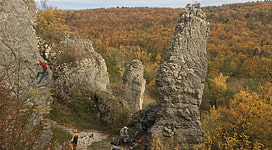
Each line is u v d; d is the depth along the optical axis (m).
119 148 9.94
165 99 9.46
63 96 15.80
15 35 9.32
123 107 15.38
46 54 17.34
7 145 4.91
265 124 15.24
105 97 15.95
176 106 9.40
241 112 16.14
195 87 9.67
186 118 9.20
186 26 10.22
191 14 10.42
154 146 8.31
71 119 13.75
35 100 8.80
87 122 14.37
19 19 10.14
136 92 22.41
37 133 6.02
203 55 10.40
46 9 26.95
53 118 12.62
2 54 7.88
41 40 18.12
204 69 10.29
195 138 8.98
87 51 21.08
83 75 17.78
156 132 8.94
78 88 16.80
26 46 10.07
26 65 9.19
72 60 17.88
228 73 58.47
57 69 16.89
